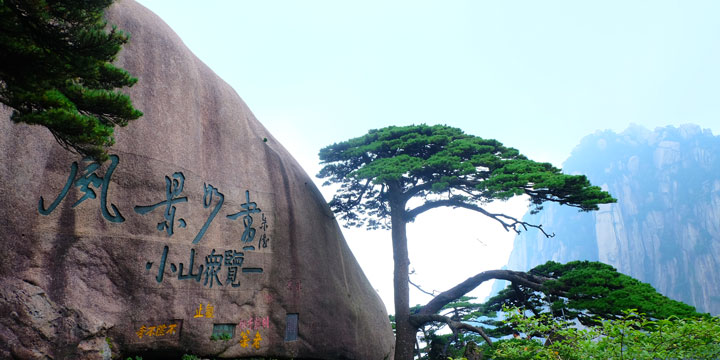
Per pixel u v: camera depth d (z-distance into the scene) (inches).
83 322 373.1
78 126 223.8
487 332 709.9
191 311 465.7
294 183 672.4
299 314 597.3
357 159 775.7
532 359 300.5
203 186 516.4
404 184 787.4
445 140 743.1
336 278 683.4
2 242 350.3
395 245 741.9
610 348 251.3
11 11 213.9
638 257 5167.3
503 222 722.8
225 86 626.5
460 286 724.7
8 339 334.3
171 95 503.8
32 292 354.3
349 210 779.4
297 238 631.8
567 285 596.7
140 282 425.7
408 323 697.6
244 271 541.0
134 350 412.8
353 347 670.5
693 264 4785.9
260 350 533.0
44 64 227.9
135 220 434.3
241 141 600.1
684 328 229.3
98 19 250.8
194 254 485.1
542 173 601.9
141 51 492.1
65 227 387.2
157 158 465.1
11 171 366.0
